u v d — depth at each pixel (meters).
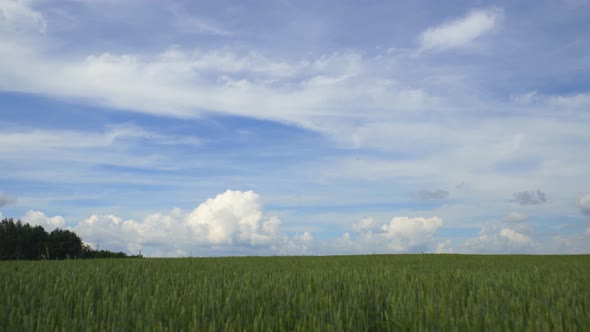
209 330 3.72
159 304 4.76
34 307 4.77
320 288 6.07
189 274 8.02
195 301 5.11
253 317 4.39
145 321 4.07
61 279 6.81
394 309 4.39
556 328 3.59
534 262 14.36
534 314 4.23
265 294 5.56
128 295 5.62
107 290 5.71
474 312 4.11
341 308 4.75
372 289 5.85
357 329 4.07
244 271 9.31
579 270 10.09
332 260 16.20
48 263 11.19
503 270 9.51
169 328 3.79
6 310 4.38
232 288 5.65
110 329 3.93
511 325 3.89
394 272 8.84
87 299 4.99
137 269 9.42
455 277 7.44
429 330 3.85
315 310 4.50
